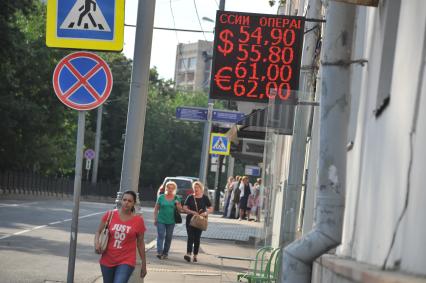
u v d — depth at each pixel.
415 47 8.80
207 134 62.38
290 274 11.89
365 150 11.62
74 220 18.39
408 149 8.71
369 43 12.18
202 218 32.91
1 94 77.69
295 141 18.39
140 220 17.11
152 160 150.12
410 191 8.43
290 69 20.70
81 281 24.25
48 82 83.62
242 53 20.84
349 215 12.40
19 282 23.27
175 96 182.88
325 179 11.76
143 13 21.14
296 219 18.38
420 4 8.74
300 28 20.70
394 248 8.91
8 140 81.50
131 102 21.03
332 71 11.91
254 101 20.77
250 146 53.69
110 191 124.06
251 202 64.75
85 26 19.14
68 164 115.31
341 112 11.85
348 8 11.88
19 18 95.38
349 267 9.36
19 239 35.41
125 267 16.84
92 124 148.88
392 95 9.85
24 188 88.19
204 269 30.27
